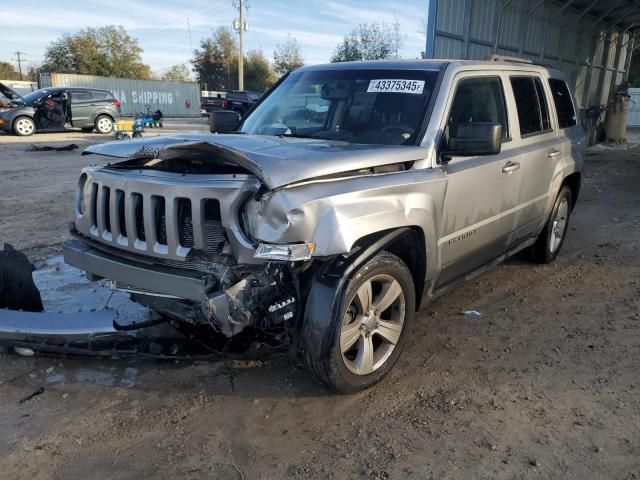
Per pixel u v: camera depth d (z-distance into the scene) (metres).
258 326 3.17
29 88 41.41
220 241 3.15
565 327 4.62
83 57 66.62
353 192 3.19
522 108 5.21
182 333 3.84
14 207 8.59
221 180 3.09
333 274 3.17
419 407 3.41
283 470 2.83
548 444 3.06
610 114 21.53
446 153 3.92
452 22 12.77
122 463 2.87
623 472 2.84
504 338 4.40
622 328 4.60
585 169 14.62
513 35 15.56
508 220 4.89
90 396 3.48
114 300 4.88
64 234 7.08
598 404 3.46
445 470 2.85
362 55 42.06
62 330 3.67
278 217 2.96
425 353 4.13
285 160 3.08
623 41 24.61
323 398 3.49
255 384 3.64
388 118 4.13
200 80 84.19
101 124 22.69
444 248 4.00
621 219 8.73
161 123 26.36
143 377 3.71
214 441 3.06
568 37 19.09
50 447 2.98
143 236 3.40
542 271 6.10
